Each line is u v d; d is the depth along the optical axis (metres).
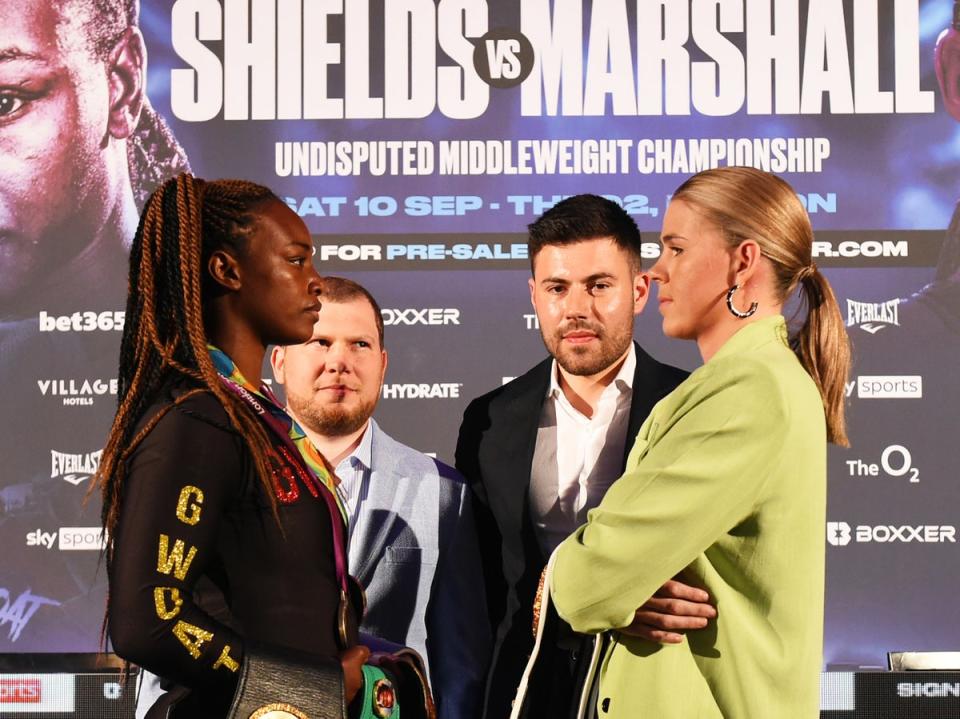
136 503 1.25
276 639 1.30
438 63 3.09
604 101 3.07
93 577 2.98
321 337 2.39
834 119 3.07
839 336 1.68
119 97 3.08
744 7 3.08
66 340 3.04
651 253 3.04
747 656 1.51
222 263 1.41
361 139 3.08
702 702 1.53
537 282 2.38
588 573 1.53
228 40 3.09
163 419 1.28
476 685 2.30
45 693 2.83
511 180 3.07
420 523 2.37
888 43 3.07
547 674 1.83
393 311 3.05
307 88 3.09
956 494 2.99
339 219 3.07
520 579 2.34
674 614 1.53
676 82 3.07
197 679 1.22
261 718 1.22
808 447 1.53
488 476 2.41
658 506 1.51
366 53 3.09
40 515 3.00
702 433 1.53
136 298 1.43
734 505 1.50
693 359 2.96
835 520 2.99
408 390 3.03
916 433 3.01
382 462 2.43
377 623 2.32
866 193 3.06
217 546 1.30
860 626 2.97
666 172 3.07
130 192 3.07
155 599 1.21
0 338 3.03
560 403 2.40
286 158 3.08
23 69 3.05
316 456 1.46
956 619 2.97
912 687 2.86
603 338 2.32
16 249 3.04
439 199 3.07
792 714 1.51
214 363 1.38
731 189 1.67
